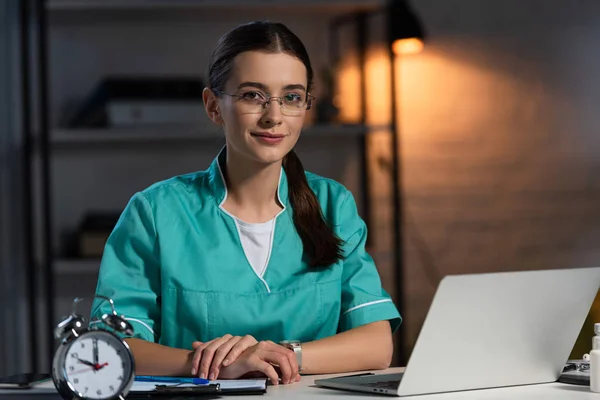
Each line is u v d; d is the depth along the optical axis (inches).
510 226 160.1
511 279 53.6
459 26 158.6
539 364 57.1
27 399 54.9
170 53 151.6
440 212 158.6
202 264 70.1
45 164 136.9
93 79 150.0
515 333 55.2
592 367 54.6
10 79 149.9
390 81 143.1
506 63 159.9
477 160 159.5
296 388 57.7
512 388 55.9
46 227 137.4
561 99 161.2
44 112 136.9
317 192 76.7
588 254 162.1
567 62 161.3
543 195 161.0
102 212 146.4
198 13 143.3
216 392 54.5
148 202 71.2
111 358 50.0
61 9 137.8
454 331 52.7
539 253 161.2
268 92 66.7
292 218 72.6
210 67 70.0
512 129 160.1
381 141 155.3
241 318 69.6
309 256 72.4
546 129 160.9
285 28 68.9
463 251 159.2
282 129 67.3
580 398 52.2
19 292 151.0
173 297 69.8
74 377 49.5
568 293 56.2
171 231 70.7
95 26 149.9
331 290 72.5
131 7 137.3
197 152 153.3
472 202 159.3
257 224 71.4
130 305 69.7
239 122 67.1
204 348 61.9
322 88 152.4
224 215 71.4
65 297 150.9
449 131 158.6
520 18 160.1
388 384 55.2
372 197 155.7
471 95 159.0
